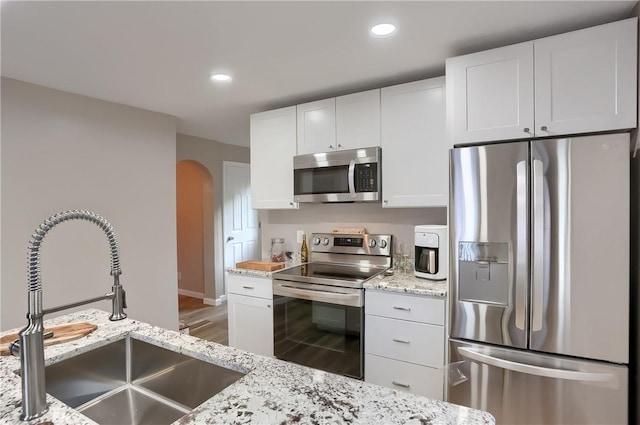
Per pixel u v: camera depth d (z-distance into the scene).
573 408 1.61
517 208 1.72
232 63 2.20
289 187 2.97
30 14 1.59
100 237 2.87
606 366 1.56
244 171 5.42
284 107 3.09
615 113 1.61
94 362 1.34
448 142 2.00
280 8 1.58
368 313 2.30
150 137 3.26
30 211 2.47
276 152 3.03
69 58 2.09
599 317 1.57
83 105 2.77
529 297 1.71
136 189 3.14
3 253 2.34
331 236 3.06
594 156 1.57
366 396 0.94
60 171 2.63
